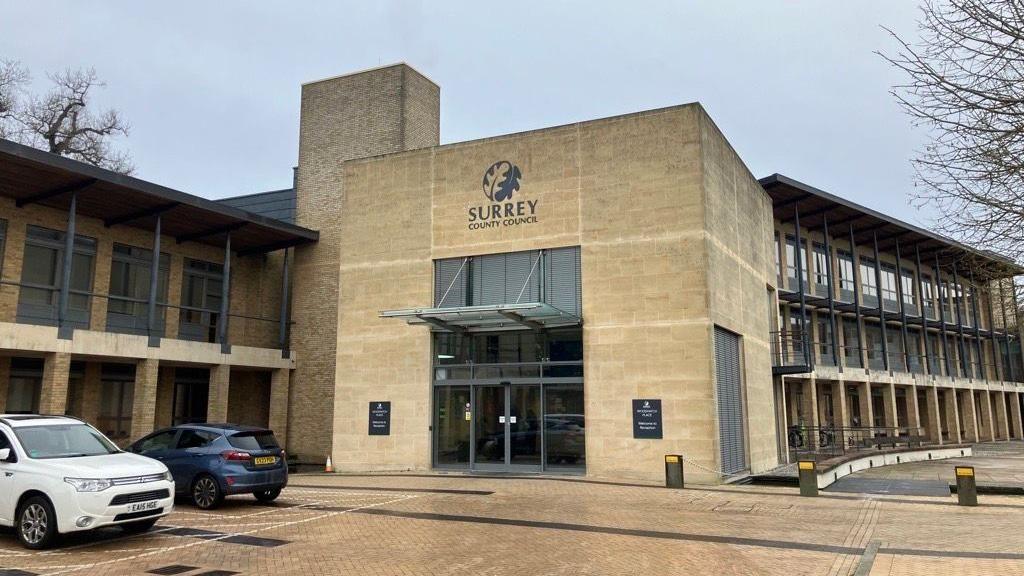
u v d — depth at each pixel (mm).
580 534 11195
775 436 25016
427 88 30234
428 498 15273
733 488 17047
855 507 14344
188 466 13828
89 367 24344
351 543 10508
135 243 25266
